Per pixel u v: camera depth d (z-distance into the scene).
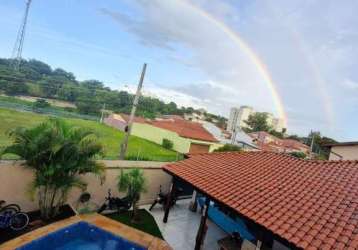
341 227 7.30
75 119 29.30
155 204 13.99
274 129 111.62
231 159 13.81
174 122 43.72
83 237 9.94
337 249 6.48
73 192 11.66
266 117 109.38
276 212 8.37
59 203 10.48
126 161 13.70
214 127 52.84
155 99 50.56
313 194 9.30
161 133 38.00
